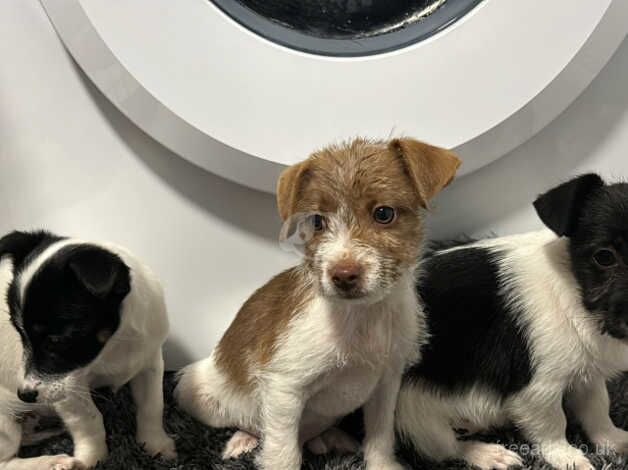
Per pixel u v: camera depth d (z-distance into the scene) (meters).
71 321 0.33
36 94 0.39
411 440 0.38
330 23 0.38
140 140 0.40
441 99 0.38
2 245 0.35
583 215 0.34
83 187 0.41
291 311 0.34
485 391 0.37
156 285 0.38
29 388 0.32
